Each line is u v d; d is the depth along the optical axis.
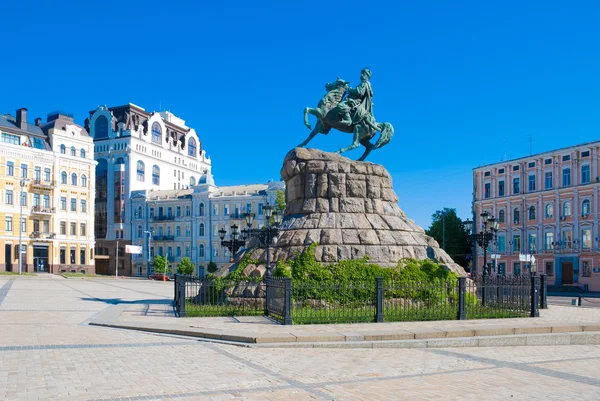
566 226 59.47
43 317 17.36
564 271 59.81
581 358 12.05
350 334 13.20
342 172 21.78
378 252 20.14
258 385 8.75
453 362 11.12
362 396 8.20
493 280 19.39
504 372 10.20
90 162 77.38
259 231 22.39
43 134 73.69
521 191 64.94
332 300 18.11
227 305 18.72
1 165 66.75
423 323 15.76
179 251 86.12
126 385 8.56
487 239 25.34
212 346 12.34
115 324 15.06
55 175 72.62
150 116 97.31
